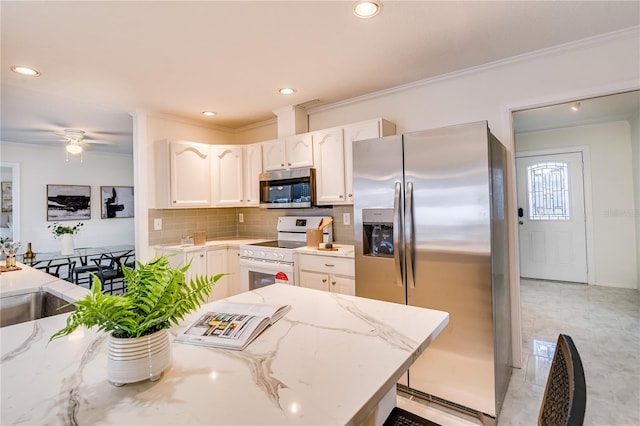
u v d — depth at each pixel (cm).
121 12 172
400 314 126
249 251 329
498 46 221
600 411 196
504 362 216
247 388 76
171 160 336
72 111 342
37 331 113
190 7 170
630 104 371
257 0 166
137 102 314
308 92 297
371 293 226
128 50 213
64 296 174
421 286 205
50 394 74
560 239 489
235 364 88
